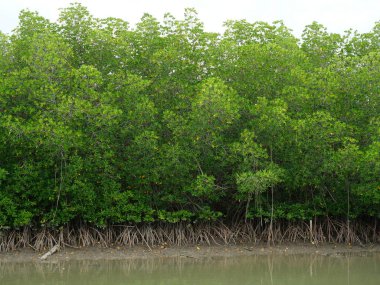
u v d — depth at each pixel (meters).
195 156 17.83
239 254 18.50
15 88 16.81
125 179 18.69
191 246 19.25
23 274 15.18
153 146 17.31
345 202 20.09
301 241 20.17
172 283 14.08
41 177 17.47
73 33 19.41
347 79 18.52
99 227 18.80
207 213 19.05
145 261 17.28
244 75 18.81
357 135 18.75
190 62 19.30
